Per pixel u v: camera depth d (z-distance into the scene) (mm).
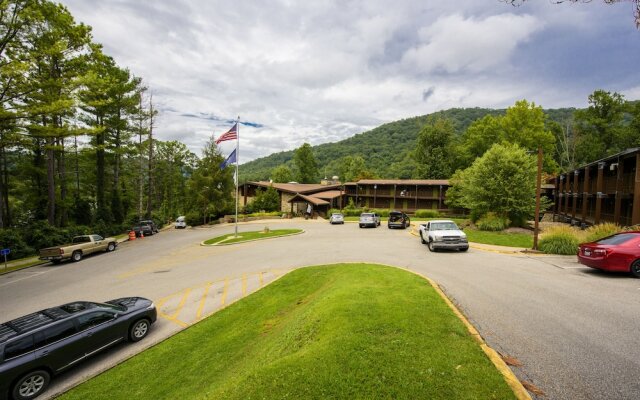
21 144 21969
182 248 25547
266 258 18781
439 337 5434
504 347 5391
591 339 5629
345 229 31641
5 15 19500
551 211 43562
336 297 7984
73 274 17875
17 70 18656
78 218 34844
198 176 47281
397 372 4379
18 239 23656
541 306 7461
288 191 50438
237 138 28719
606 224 15109
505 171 24562
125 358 8430
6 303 13094
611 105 47000
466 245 16516
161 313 11227
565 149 54438
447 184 47062
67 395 6988
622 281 9648
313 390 4180
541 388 4199
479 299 8133
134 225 40062
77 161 39438
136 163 52344
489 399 3777
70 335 7828
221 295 12594
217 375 6773
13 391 6723
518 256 14859
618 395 4020
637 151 17688
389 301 7348
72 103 21594
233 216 46781
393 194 51875
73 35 23578
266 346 7125
